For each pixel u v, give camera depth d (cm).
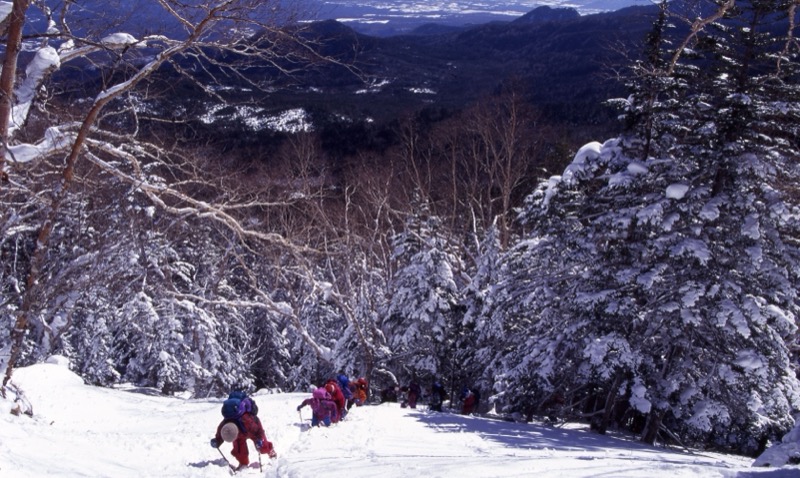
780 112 1867
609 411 2095
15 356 1317
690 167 1977
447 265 2888
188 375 3275
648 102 2067
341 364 3027
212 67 1636
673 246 1858
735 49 1953
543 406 2467
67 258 1773
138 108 1952
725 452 2341
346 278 3256
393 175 4178
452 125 4497
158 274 3000
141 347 3319
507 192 3553
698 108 1981
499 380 2275
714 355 1936
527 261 2405
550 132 4662
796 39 1761
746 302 1808
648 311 1947
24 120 1377
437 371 2905
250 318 3956
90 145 1702
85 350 3131
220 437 979
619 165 2139
